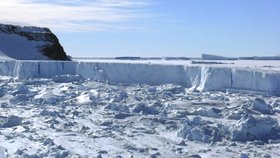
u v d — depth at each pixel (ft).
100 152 36.65
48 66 113.29
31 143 39.47
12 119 48.62
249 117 44.16
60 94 76.28
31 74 111.45
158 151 37.47
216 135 42.75
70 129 46.50
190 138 42.47
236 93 80.64
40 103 66.64
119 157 34.91
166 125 49.08
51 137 42.37
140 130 46.57
